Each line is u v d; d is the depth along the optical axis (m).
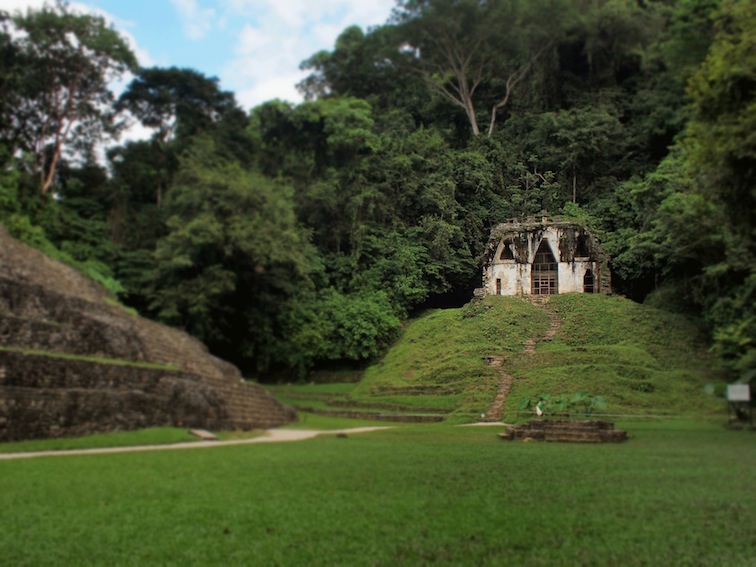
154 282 38.06
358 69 69.69
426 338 42.06
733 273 30.45
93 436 16.86
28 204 39.62
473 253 54.34
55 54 44.03
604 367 30.95
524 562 6.13
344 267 49.84
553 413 25.75
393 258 50.03
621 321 37.56
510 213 55.44
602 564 6.07
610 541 6.84
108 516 8.01
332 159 55.38
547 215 48.91
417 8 60.94
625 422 23.44
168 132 53.22
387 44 63.09
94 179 48.66
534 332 38.44
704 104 20.33
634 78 62.06
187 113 51.44
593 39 60.88
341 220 52.06
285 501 8.91
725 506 8.52
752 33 19.59
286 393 38.31
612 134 55.53
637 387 29.00
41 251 34.03
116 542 6.86
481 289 47.91
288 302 41.81
